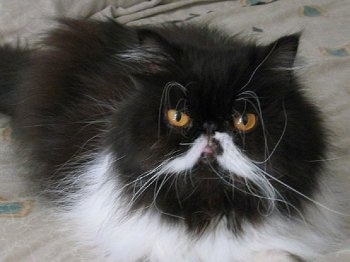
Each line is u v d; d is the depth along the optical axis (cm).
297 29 75
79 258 42
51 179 47
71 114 47
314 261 41
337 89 63
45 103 49
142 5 80
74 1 75
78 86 47
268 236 39
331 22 78
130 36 48
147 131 35
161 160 35
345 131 56
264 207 38
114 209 40
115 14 77
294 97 37
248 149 35
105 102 44
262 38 72
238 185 36
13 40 67
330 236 43
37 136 49
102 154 42
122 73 44
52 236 44
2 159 53
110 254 42
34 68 52
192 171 35
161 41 36
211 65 36
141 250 40
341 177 49
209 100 34
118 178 38
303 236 41
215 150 34
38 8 72
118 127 37
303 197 39
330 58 68
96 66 48
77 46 50
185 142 34
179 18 78
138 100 36
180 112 34
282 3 82
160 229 39
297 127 36
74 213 45
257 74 36
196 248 39
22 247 43
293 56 38
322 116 43
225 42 47
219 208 37
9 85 57
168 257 40
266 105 35
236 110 34
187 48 38
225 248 39
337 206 45
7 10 71
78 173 45
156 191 37
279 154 35
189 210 37
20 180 50
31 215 46
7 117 58
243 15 79
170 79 35
